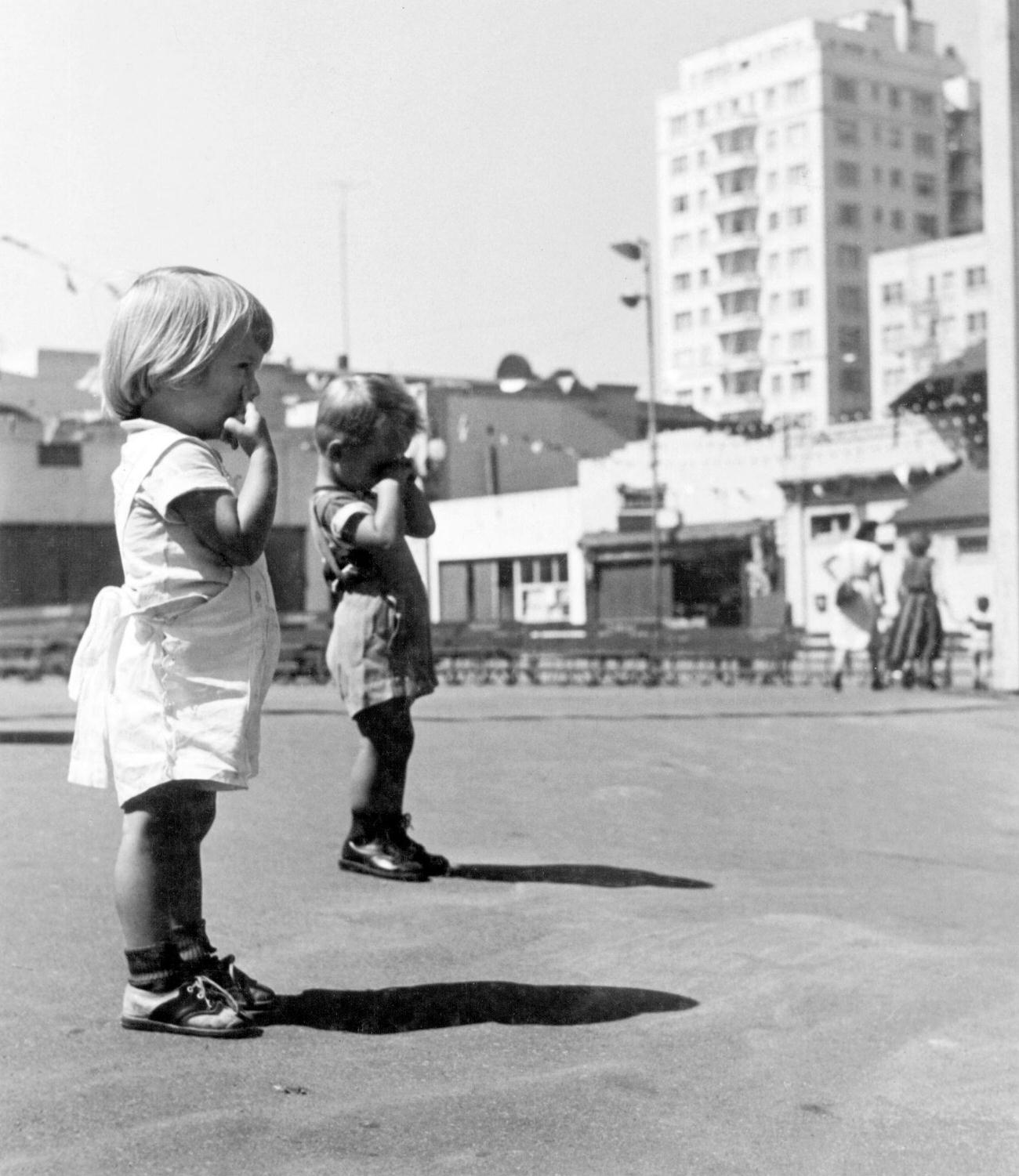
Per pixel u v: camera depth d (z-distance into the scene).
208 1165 2.81
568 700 17.70
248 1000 3.77
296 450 43.31
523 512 44.91
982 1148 3.14
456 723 12.20
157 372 3.49
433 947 4.66
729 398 103.06
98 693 3.59
